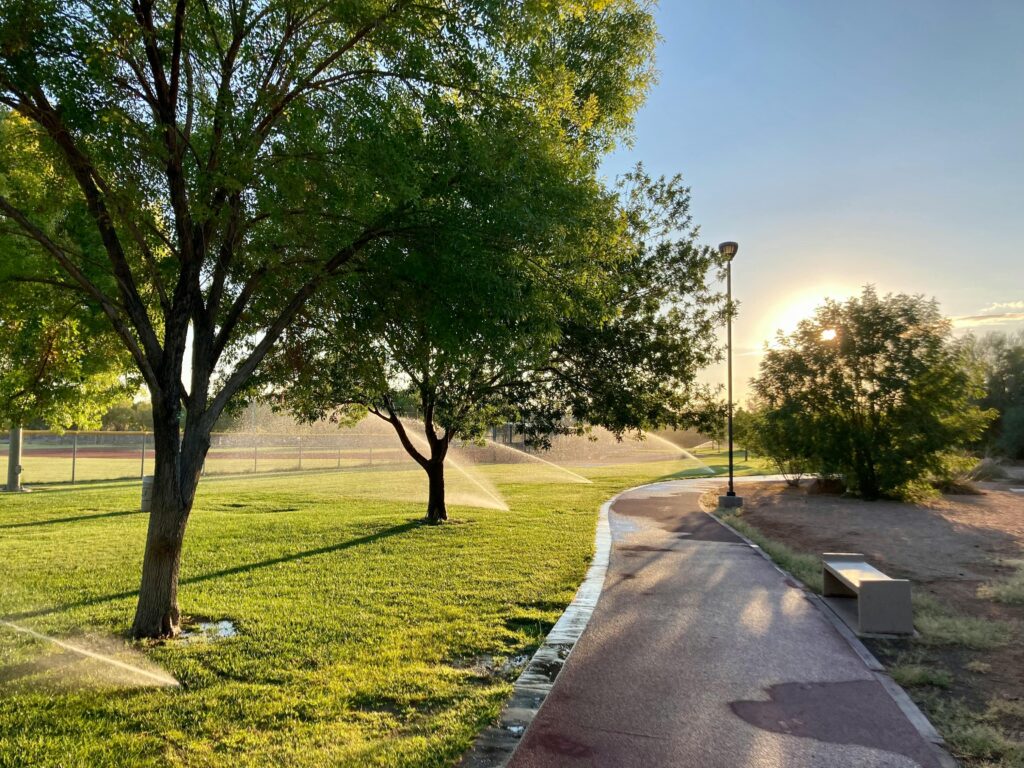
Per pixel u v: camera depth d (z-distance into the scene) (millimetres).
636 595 7508
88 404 13125
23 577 8430
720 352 13086
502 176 5832
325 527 12945
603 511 15867
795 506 18000
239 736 3941
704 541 11430
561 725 4082
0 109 6387
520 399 12750
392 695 4570
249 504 17406
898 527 13891
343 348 7945
